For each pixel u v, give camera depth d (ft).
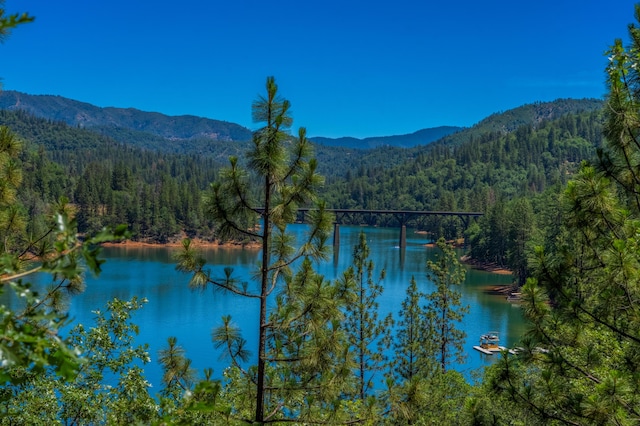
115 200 440.86
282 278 32.65
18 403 29.55
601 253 25.21
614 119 23.98
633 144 24.47
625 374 24.97
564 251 26.02
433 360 84.28
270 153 28.40
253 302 193.98
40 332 8.57
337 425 30.73
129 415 33.78
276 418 32.91
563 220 27.58
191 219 445.37
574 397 25.05
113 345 35.65
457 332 100.01
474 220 442.09
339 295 31.60
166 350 31.12
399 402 32.40
